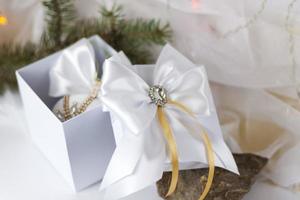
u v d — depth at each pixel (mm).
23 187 551
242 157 544
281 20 511
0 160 574
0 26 667
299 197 546
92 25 629
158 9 597
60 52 566
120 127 492
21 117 616
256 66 544
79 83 554
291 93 551
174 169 485
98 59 587
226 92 584
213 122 502
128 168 476
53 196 545
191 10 552
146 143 483
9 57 599
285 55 528
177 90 493
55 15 618
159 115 493
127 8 627
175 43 598
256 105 572
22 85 537
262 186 557
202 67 489
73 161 516
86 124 496
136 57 618
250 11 519
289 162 558
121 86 481
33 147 590
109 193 484
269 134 570
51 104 595
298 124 555
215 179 515
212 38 557
